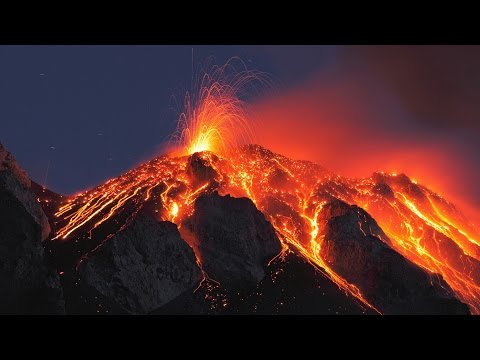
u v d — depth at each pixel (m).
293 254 95.19
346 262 95.56
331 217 101.44
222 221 94.88
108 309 82.25
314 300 87.31
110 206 101.31
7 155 98.69
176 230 91.94
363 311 87.19
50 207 103.62
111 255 85.75
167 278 87.00
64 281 84.31
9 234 84.88
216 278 90.06
